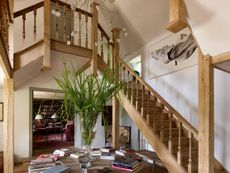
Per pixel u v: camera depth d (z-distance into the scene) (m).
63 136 8.87
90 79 1.79
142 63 5.62
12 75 3.43
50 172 1.63
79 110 1.76
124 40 6.05
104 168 1.86
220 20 1.89
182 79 4.27
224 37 1.99
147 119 3.61
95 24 4.27
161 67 4.90
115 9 5.43
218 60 2.17
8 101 3.46
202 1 1.85
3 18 2.17
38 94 6.58
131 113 3.99
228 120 3.34
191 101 4.04
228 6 1.74
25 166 4.02
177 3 2.01
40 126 8.34
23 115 4.55
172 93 4.54
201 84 2.35
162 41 4.89
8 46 2.91
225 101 3.40
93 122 1.82
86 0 3.79
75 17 4.65
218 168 3.43
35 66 4.03
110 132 5.61
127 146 5.82
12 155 3.49
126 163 1.94
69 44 3.87
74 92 1.71
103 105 1.81
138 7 4.88
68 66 4.64
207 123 2.27
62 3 3.96
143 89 3.96
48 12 3.66
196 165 2.96
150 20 4.86
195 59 3.93
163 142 3.28
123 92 4.15
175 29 2.15
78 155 2.22
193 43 3.96
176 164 3.00
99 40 4.84
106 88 1.81
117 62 4.43
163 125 3.57
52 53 4.22
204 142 2.29
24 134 4.54
